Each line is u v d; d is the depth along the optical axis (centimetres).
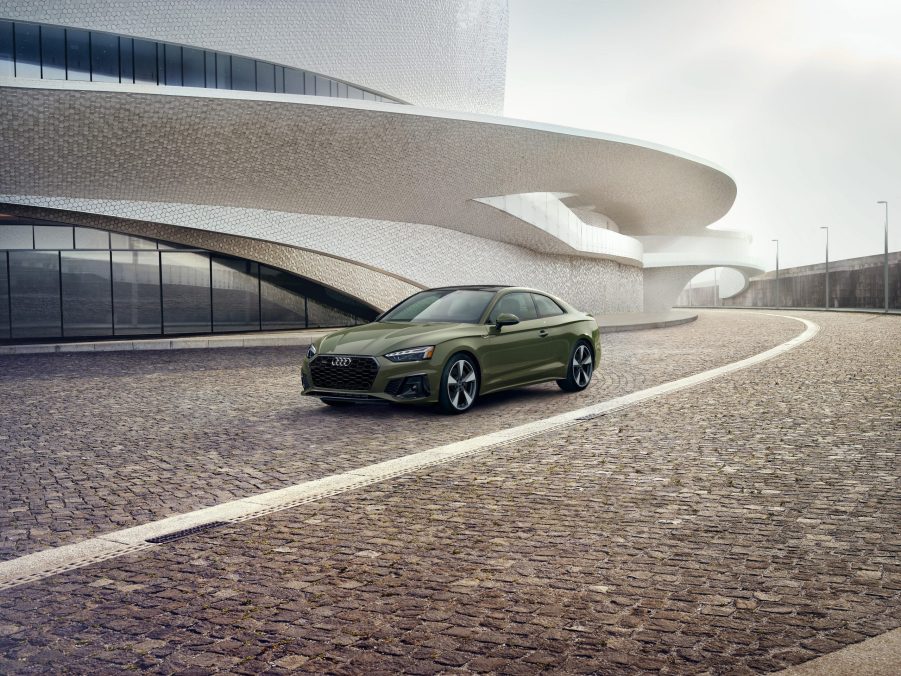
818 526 462
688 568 396
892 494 529
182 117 2123
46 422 897
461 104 3547
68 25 2520
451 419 894
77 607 357
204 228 2520
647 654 301
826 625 324
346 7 3092
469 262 3366
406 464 654
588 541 443
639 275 5634
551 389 1150
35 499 558
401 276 3019
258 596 367
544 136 2864
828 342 1914
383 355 884
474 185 2944
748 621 330
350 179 2594
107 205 2384
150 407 1006
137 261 2608
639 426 811
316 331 2775
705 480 580
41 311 2489
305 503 536
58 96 1956
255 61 2908
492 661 297
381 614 344
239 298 2789
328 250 2784
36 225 2480
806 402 940
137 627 334
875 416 832
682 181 4269
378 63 3231
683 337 2309
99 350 1966
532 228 3441
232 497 558
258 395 1115
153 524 489
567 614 341
